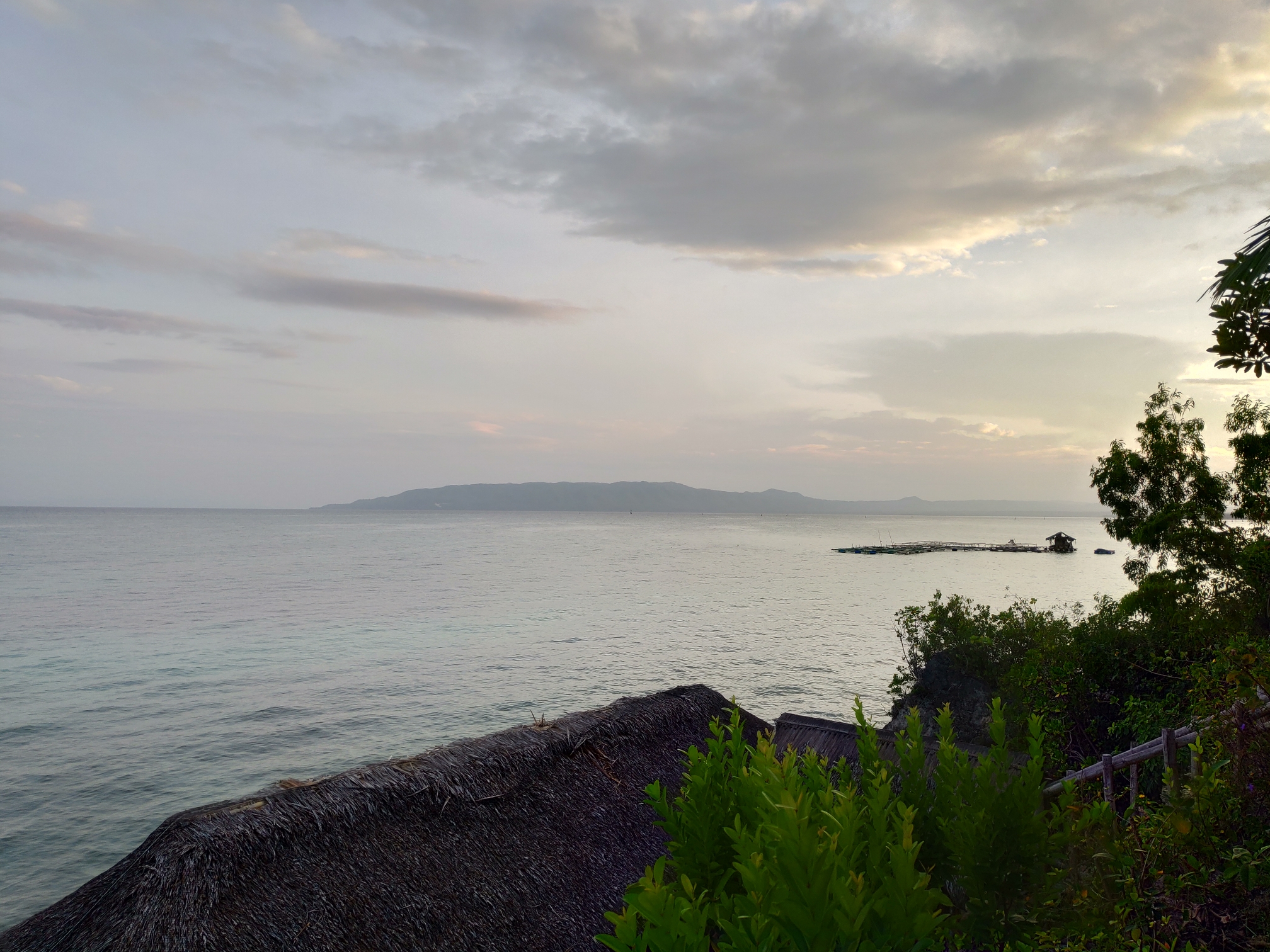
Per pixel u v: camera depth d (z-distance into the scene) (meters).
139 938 5.26
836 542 187.25
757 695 33.94
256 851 6.05
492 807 7.52
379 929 6.01
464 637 47.44
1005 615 18.41
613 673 37.81
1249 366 4.95
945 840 3.71
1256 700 3.81
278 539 170.00
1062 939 3.30
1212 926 3.01
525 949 6.45
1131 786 5.70
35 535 172.88
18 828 20.33
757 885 2.54
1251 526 14.22
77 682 35.12
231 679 36.00
